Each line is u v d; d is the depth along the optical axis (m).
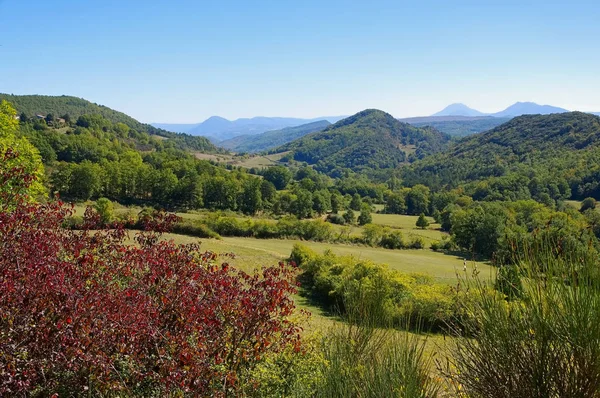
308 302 21.00
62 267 3.95
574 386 2.29
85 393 3.46
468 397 2.74
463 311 2.91
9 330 3.24
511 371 2.52
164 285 4.47
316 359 4.51
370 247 49.75
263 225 47.00
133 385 3.67
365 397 3.16
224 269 4.91
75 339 3.26
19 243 4.11
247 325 4.27
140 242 5.40
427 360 3.15
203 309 4.11
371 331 3.65
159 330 3.83
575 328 2.27
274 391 4.31
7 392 3.05
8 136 15.61
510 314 2.58
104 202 35.97
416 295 11.47
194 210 70.25
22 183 5.17
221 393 3.72
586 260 2.31
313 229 49.31
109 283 4.36
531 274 2.54
